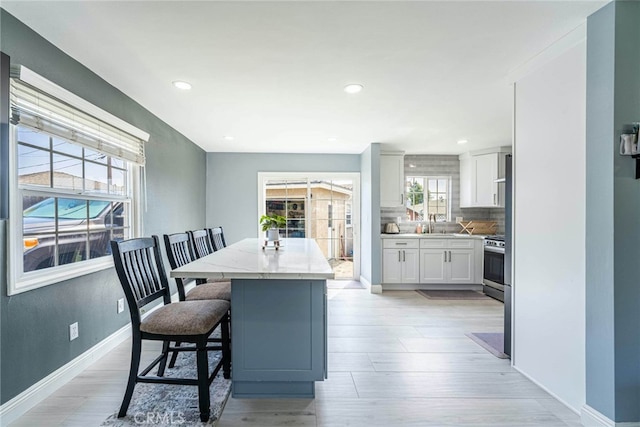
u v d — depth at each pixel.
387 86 2.65
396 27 1.81
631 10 1.56
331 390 2.07
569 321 1.88
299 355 1.92
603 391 1.62
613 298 1.57
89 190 2.49
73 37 1.91
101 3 1.59
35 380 1.89
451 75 2.44
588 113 1.70
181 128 3.96
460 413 1.84
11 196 1.74
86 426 1.70
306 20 1.74
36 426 1.70
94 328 2.44
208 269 1.72
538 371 2.13
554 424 1.75
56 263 2.16
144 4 1.60
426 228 5.55
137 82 2.56
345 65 2.28
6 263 1.71
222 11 1.66
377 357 2.56
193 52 2.09
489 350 2.70
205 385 1.74
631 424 1.57
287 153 5.53
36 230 2.00
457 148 5.09
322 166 5.56
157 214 3.54
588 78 1.70
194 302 2.06
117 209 2.87
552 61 1.99
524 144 2.25
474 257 4.91
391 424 1.74
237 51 2.08
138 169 3.08
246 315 1.91
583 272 1.78
